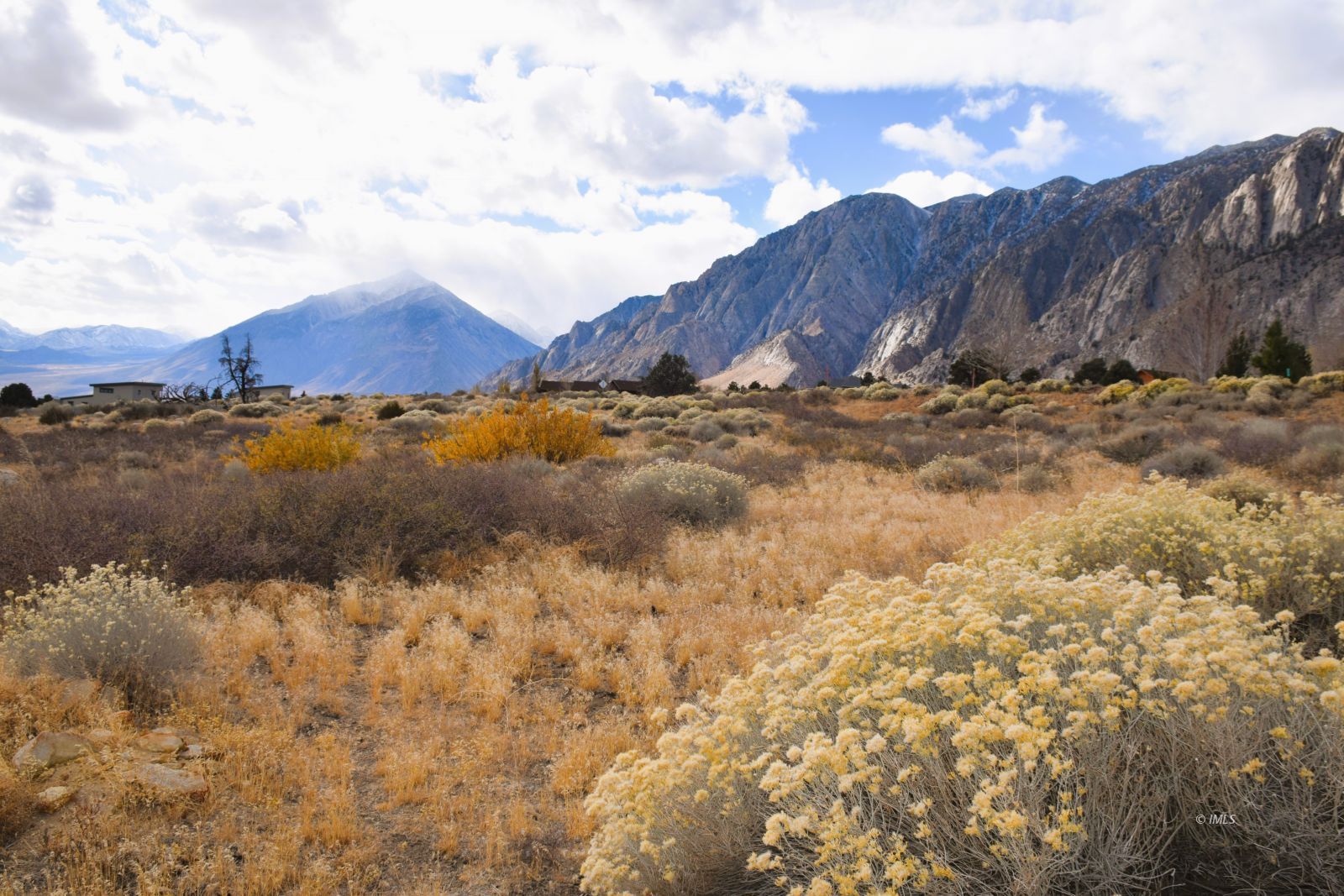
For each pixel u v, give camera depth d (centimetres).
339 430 1773
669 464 1316
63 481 1477
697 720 421
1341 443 1473
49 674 487
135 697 503
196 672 546
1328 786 232
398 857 367
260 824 382
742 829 297
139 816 373
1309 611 485
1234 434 1795
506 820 398
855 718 299
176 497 943
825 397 5212
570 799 416
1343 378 3425
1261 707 258
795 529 1072
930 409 4134
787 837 277
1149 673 265
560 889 346
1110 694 257
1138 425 2378
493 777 442
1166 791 248
